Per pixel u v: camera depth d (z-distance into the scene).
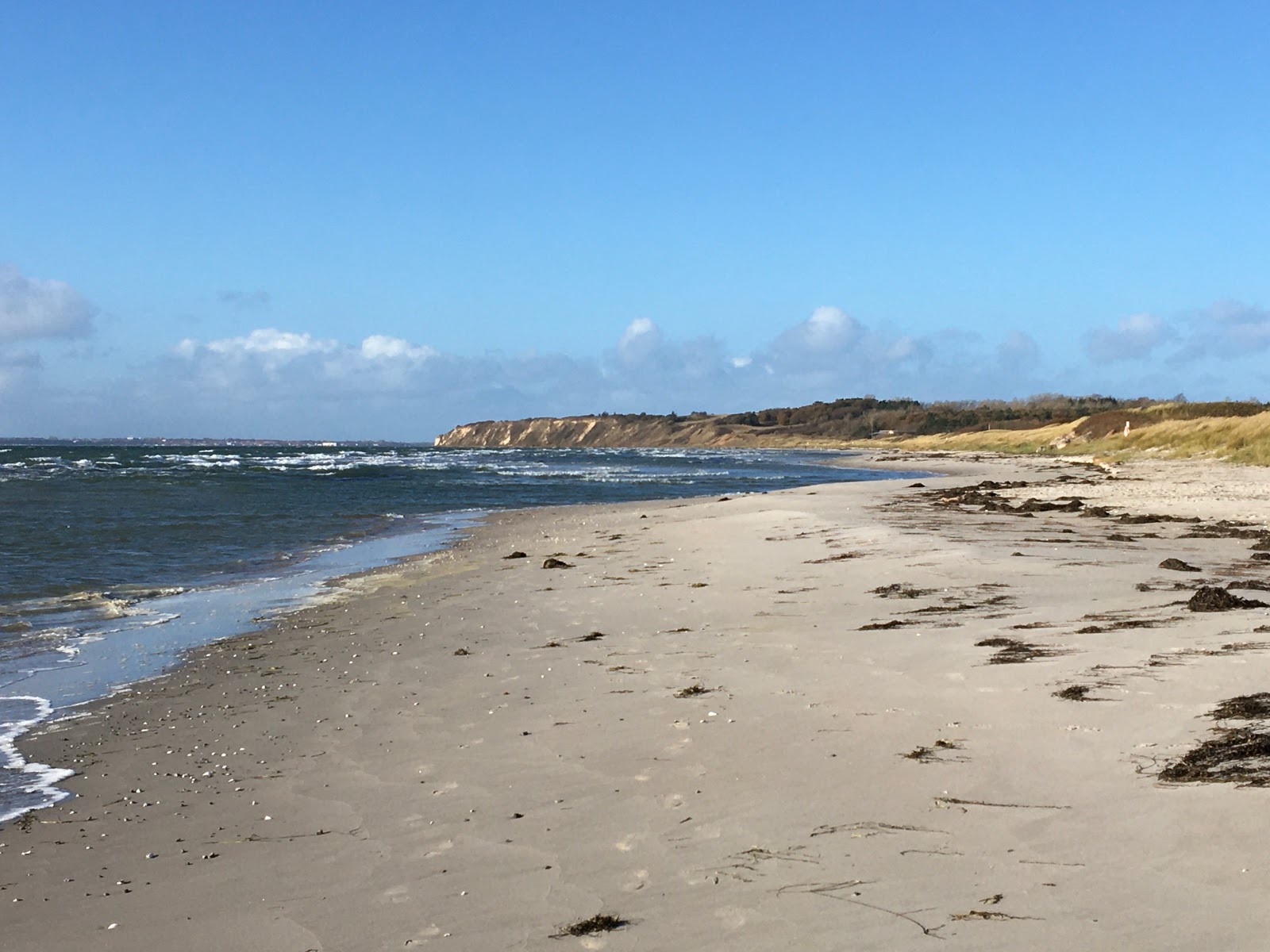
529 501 44.66
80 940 4.99
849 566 17.22
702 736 7.65
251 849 6.13
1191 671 7.95
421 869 5.57
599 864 5.39
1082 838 5.05
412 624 14.30
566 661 11.19
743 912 4.63
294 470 78.06
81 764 8.23
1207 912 4.15
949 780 6.12
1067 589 13.66
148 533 28.44
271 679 11.13
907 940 4.19
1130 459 71.12
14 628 14.61
